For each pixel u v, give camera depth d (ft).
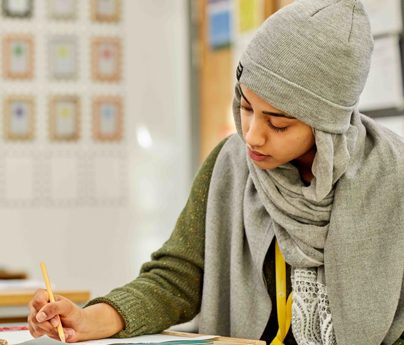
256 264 5.44
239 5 17.38
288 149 4.99
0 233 18.72
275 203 5.24
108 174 19.34
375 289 4.99
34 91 19.19
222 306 5.72
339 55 4.88
